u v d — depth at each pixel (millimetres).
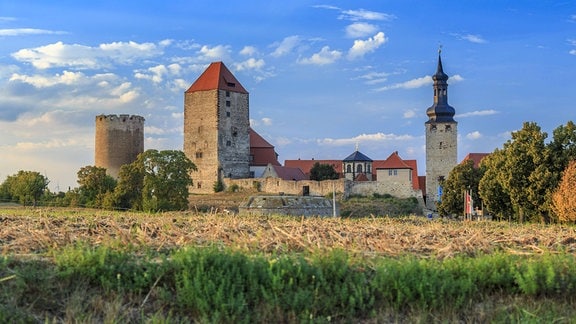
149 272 17484
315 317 16609
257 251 20484
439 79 132500
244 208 59562
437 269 18562
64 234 22688
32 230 23828
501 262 19406
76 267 17391
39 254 19359
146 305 16688
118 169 130625
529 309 17312
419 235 25781
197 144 131375
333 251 19219
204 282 16859
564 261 19609
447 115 131875
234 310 16250
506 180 68375
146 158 92125
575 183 59438
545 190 66125
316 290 17078
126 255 18453
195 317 16375
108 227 28016
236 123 132125
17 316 15555
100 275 17375
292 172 132750
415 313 17062
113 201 91438
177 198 91938
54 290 16844
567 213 59438
